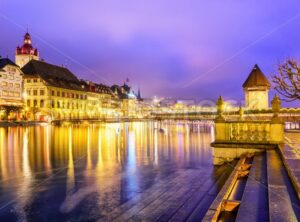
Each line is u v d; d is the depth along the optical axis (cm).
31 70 10881
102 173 1478
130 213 848
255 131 1375
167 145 3017
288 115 4369
